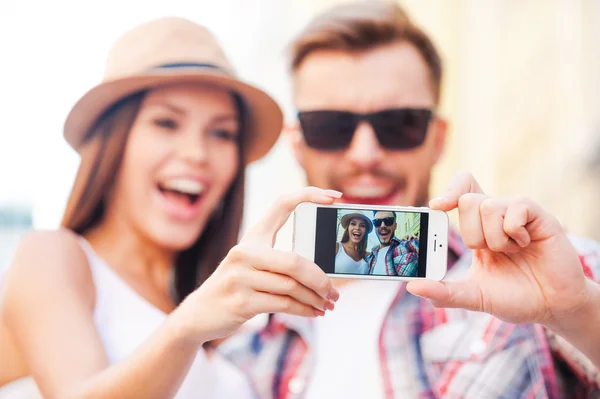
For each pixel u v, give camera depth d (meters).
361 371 1.59
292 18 2.00
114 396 1.01
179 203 1.77
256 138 1.87
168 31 1.81
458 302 0.91
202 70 1.78
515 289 0.91
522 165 2.22
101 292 1.65
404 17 1.84
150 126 1.76
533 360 1.45
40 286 1.49
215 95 1.81
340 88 1.82
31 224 1.81
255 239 0.90
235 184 1.84
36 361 1.40
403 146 1.82
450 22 2.10
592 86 2.28
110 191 1.73
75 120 1.76
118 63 1.79
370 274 0.98
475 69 2.15
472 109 2.14
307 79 1.86
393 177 1.82
